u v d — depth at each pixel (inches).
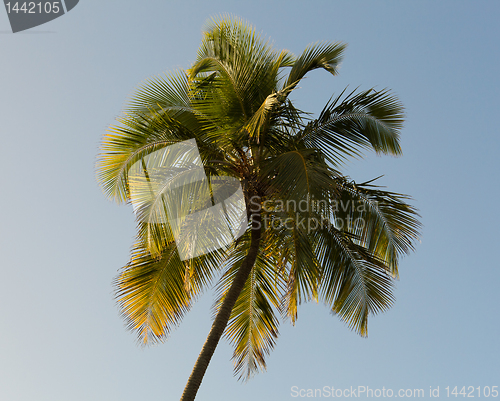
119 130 302.2
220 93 342.0
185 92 361.4
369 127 350.9
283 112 328.5
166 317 338.0
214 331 305.6
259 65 336.2
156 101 357.7
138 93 356.5
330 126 351.3
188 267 343.9
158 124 311.9
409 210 353.7
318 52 339.6
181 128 318.0
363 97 341.7
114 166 296.4
